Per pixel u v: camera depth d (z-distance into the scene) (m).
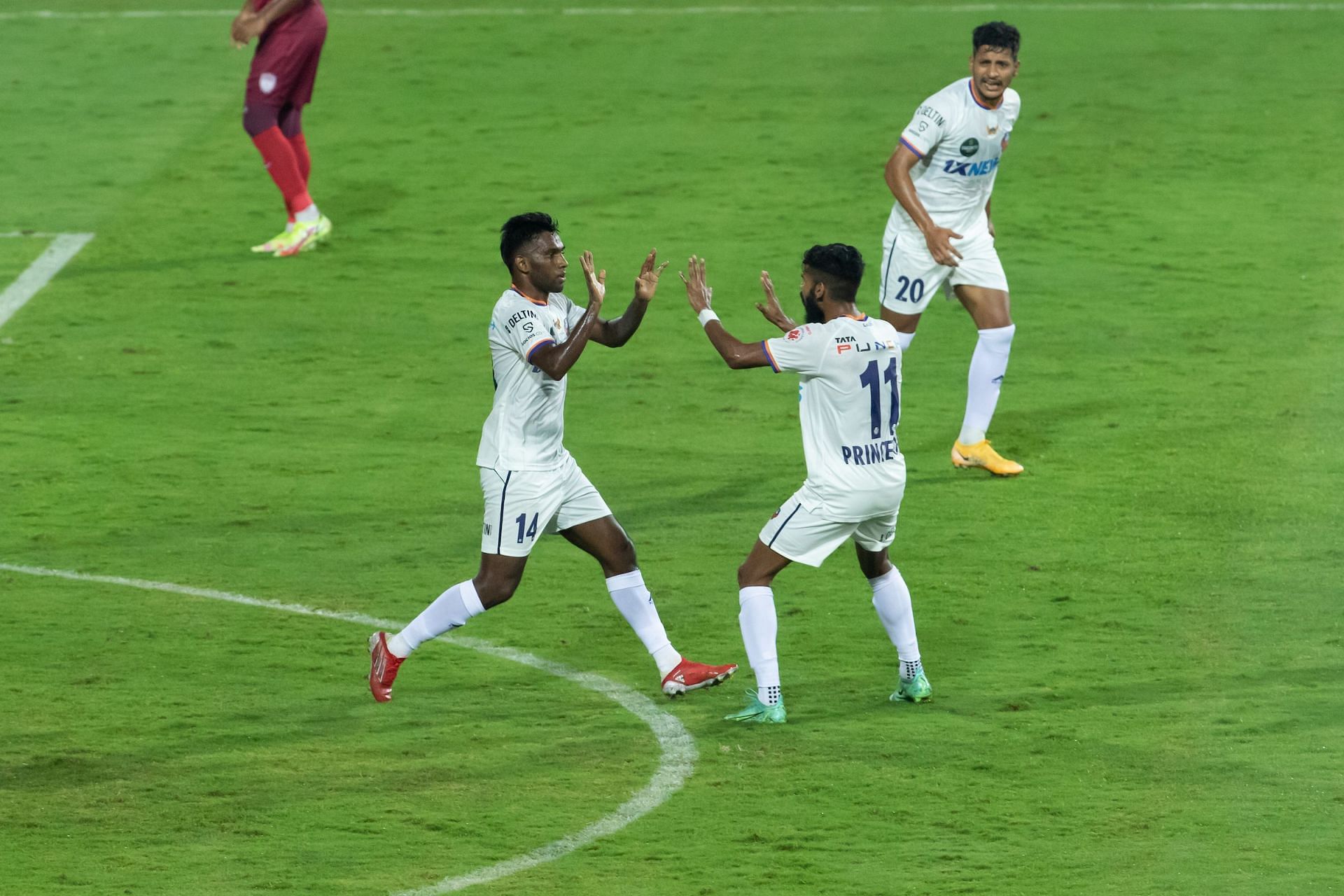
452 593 23.59
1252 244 53.00
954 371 43.28
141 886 18.80
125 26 81.12
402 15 83.19
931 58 74.75
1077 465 36.00
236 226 55.81
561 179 59.91
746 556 31.02
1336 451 36.47
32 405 40.31
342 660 26.27
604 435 38.69
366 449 37.53
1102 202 57.22
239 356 44.19
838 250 23.50
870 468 23.28
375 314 47.59
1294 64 73.12
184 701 24.55
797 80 72.00
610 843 19.98
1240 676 25.09
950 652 26.34
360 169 61.28
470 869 19.28
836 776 21.92
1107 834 20.08
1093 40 77.25
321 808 20.95
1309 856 19.33
